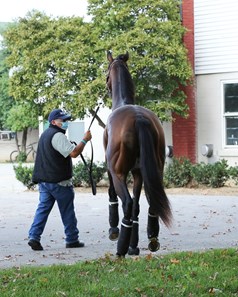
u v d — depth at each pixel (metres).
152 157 8.06
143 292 6.81
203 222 13.02
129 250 8.99
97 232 12.14
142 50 19.12
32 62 19.84
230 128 20.12
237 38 19.91
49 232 12.34
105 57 18.70
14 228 12.95
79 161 21.83
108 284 7.14
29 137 41.75
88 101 18.72
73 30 19.84
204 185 19.33
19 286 7.22
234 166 19.80
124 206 8.33
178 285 7.04
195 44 20.59
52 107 19.39
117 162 8.34
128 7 19.38
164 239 11.02
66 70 19.25
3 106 40.50
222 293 6.74
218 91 20.27
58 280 7.40
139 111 8.54
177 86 19.48
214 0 20.20
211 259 8.41
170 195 17.97
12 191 21.05
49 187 10.33
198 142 20.62
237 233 11.62
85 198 17.92
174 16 19.81
